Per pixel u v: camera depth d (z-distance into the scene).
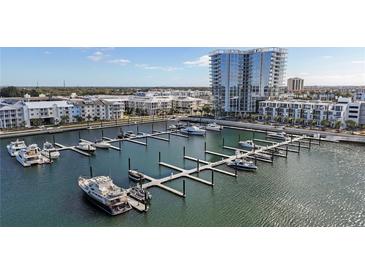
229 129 121.75
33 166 68.31
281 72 155.00
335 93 185.25
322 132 100.56
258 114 143.62
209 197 50.38
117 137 101.00
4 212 45.25
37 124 116.50
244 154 77.44
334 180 58.84
